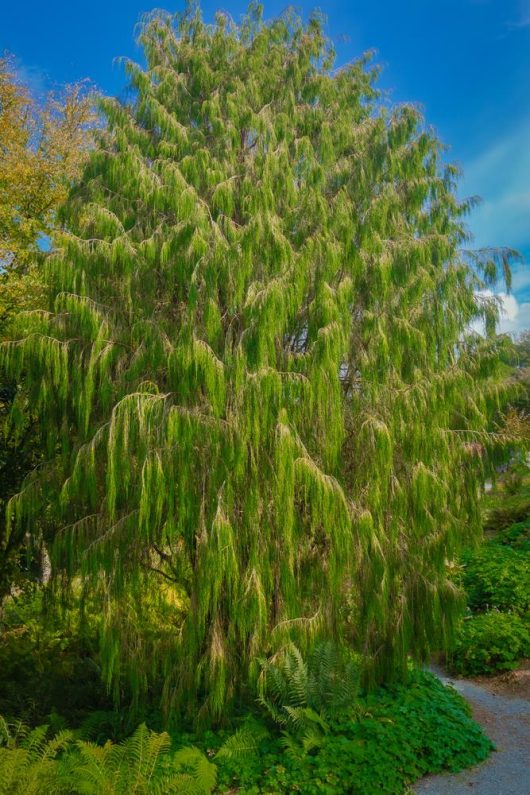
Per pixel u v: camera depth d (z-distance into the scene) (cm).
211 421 536
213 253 537
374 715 597
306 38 710
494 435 664
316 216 613
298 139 648
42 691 675
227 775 512
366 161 666
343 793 480
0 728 509
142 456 534
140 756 434
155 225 647
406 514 634
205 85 696
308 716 544
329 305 557
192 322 533
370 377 617
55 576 650
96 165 679
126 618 595
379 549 594
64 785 416
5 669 721
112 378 621
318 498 529
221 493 539
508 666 824
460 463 666
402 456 635
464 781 520
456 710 639
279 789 485
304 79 711
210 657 556
